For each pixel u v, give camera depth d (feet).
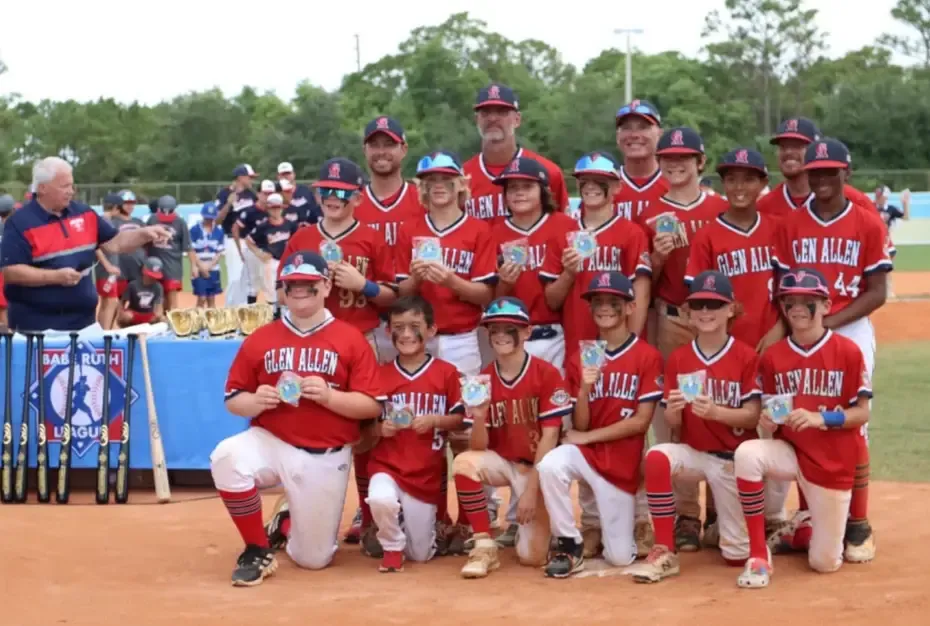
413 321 21.02
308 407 20.20
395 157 23.25
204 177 177.17
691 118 170.40
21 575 19.83
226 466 19.79
